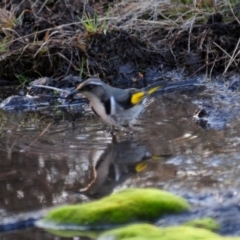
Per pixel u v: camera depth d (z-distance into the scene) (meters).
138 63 16.92
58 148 11.61
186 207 8.74
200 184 9.61
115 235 7.98
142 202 8.73
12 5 17.52
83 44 16.55
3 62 16.64
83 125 13.09
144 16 17.81
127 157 11.03
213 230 8.20
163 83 13.80
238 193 9.18
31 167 10.71
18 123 13.33
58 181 10.02
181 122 12.93
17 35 16.94
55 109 14.41
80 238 8.17
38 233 8.34
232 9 16.84
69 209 8.70
